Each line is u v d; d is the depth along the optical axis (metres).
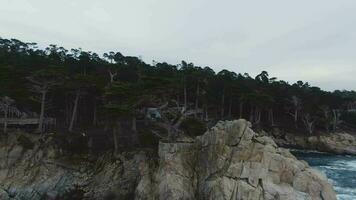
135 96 57.22
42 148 57.47
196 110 91.38
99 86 66.56
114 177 53.81
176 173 48.12
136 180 52.03
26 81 65.00
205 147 50.12
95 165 56.72
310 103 121.19
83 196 53.09
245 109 112.94
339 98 132.12
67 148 59.25
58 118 77.38
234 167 44.91
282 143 113.12
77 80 64.75
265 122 120.69
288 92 124.56
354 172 73.06
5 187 52.59
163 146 51.22
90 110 79.19
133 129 65.50
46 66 78.56
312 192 43.50
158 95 59.62
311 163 85.56
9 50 109.50
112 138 64.31
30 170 54.78
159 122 72.00
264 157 44.88
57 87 66.19
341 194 54.62
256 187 43.25
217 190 43.81
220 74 105.25
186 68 107.50
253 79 125.88
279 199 42.06
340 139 112.56
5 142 57.12
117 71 88.31
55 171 55.25
